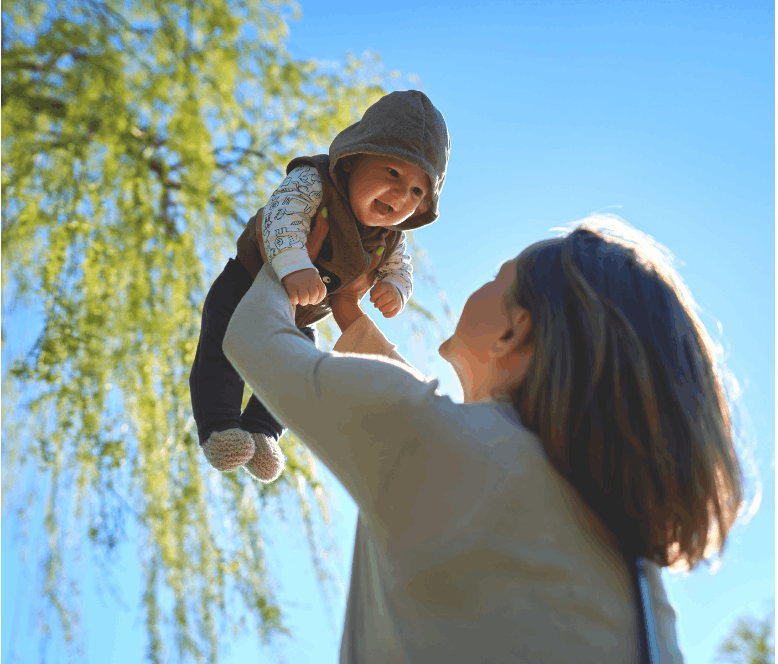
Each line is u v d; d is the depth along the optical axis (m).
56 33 3.98
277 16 4.86
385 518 0.92
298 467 4.19
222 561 3.78
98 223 3.84
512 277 1.14
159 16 4.37
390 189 1.50
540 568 0.89
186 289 4.01
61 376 3.62
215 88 4.40
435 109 1.57
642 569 0.98
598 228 1.24
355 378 0.96
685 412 0.97
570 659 0.85
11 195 3.71
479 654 0.85
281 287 1.32
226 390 1.53
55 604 3.61
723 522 1.01
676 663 0.94
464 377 1.20
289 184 1.50
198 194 4.12
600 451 0.95
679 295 1.11
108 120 3.86
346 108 4.77
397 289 1.73
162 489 3.77
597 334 0.99
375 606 0.96
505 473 0.93
